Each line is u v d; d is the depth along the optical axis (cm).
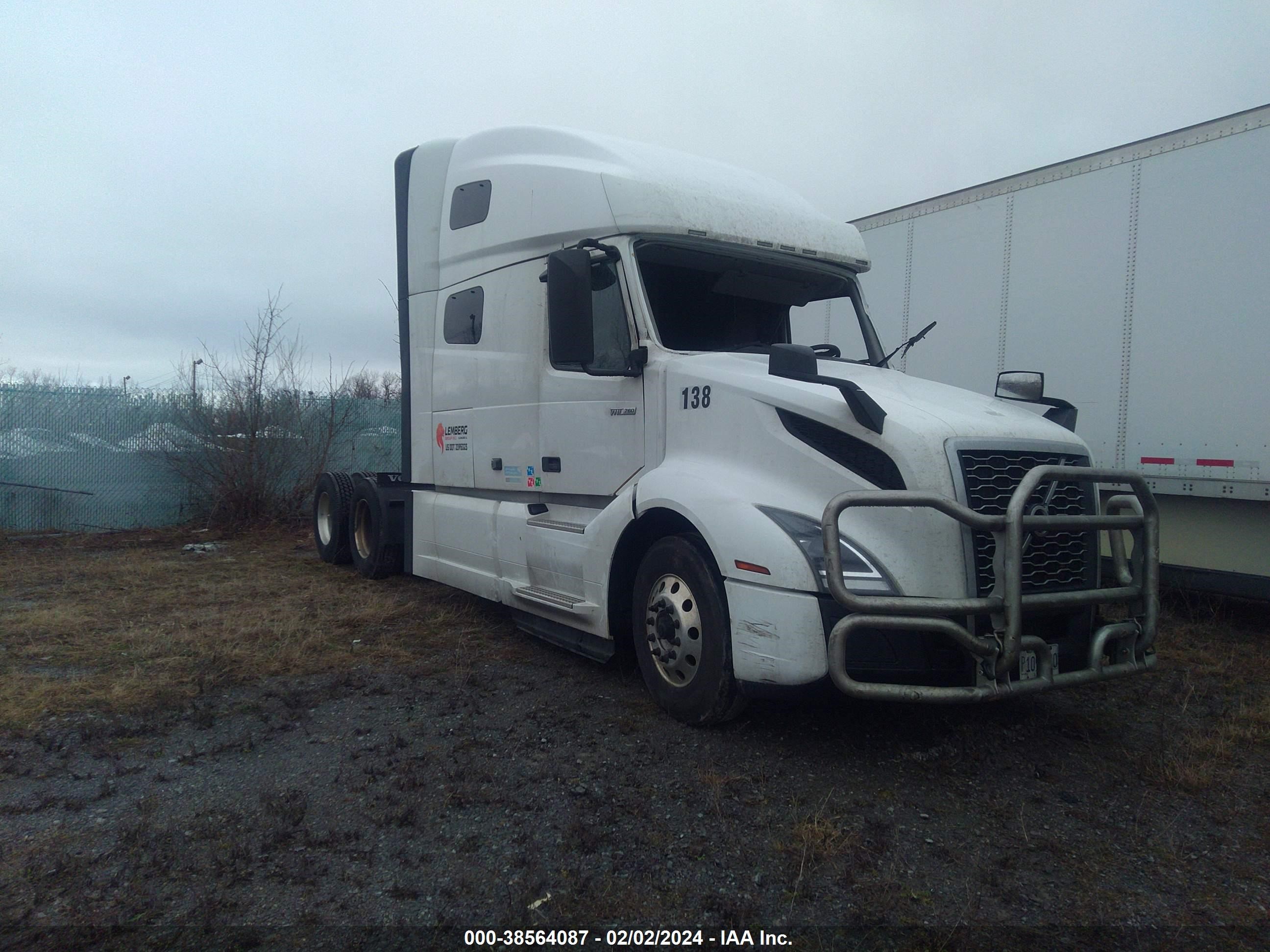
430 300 687
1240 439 577
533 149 586
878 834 330
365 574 869
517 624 598
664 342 484
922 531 364
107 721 445
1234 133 580
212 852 312
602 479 506
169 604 729
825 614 365
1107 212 649
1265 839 335
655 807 350
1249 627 655
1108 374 648
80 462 1256
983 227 733
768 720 445
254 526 1283
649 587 462
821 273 553
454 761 394
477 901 283
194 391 1301
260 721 449
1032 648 365
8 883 292
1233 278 581
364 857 310
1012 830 338
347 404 1413
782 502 395
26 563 953
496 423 601
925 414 388
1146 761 403
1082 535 408
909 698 351
